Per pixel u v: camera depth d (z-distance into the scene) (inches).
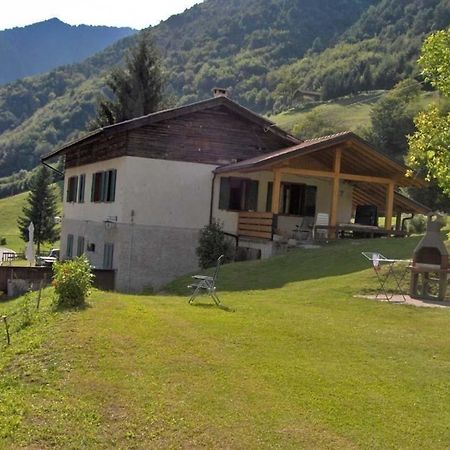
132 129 907.4
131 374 308.0
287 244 831.7
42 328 389.4
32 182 2603.3
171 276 922.1
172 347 348.5
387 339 389.1
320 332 397.7
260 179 974.4
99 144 1032.8
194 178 940.6
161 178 922.7
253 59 6550.2
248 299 540.7
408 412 276.1
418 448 244.2
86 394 285.7
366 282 603.5
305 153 836.6
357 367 331.3
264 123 977.5
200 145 945.5
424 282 561.9
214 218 948.6
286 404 278.2
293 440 246.8
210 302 512.4
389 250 723.4
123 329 378.9
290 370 320.2
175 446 241.8
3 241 2940.5
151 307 465.1
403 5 6156.5
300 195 1000.2
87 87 5994.1
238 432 251.9
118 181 929.5
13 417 260.7
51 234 2485.2
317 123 3472.0
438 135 378.9
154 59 1793.8
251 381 303.0
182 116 936.3
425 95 3184.1
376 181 898.1
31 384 300.4
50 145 5182.1
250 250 901.8
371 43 5679.1
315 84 5290.4
